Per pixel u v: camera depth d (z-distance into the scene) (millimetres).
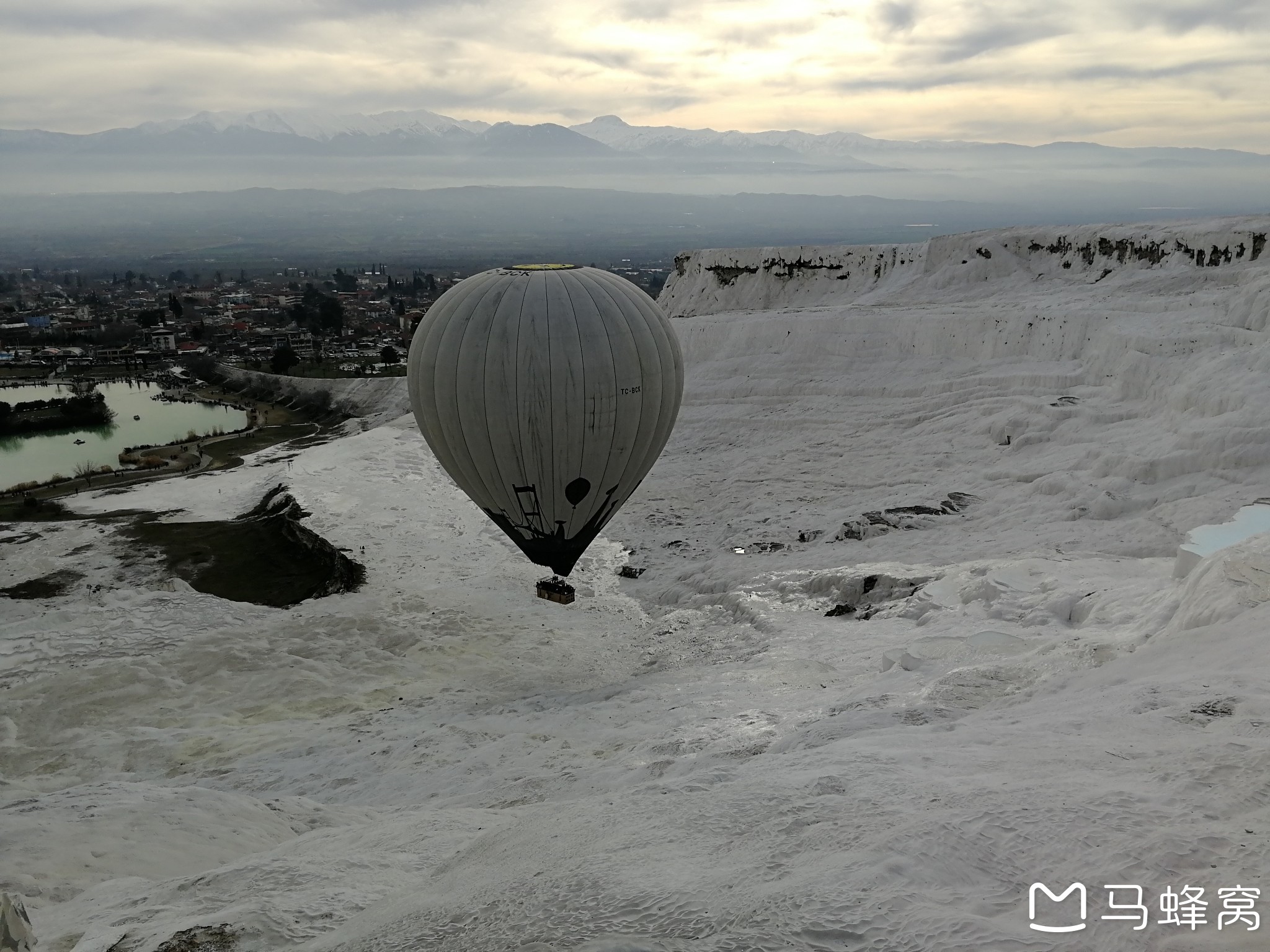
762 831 6832
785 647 22469
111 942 7535
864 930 5016
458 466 25422
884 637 21453
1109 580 21094
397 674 23719
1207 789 6652
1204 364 38688
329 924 7422
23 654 24812
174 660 23969
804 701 16016
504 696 21812
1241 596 13258
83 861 10609
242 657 24312
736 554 34656
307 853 10203
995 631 19016
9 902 7145
